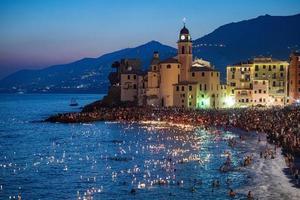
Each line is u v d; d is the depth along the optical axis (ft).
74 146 421.18
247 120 526.98
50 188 257.55
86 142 444.96
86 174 292.20
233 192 234.17
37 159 352.49
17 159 354.13
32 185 265.13
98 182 269.44
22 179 281.13
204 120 563.07
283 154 344.90
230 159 329.11
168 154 359.05
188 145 403.54
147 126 562.66
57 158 355.15
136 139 451.53
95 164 325.42
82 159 347.56
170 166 310.45
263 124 487.61
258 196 230.68
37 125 638.53
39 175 292.40
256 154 347.97
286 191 239.30
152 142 427.74
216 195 235.20
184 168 302.66
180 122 579.48
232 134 470.80
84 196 239.30
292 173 278.87
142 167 309.83
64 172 300.20
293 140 374.02
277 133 422.00
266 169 292.61
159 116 613.93
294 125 454.81
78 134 512.63
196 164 314.76
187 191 244.22
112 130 535.19
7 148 416.67
